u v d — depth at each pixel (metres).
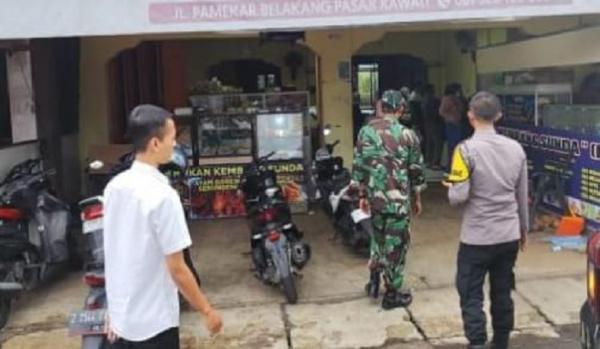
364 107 13.13
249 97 8.43
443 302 5.16
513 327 4.21
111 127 9.27
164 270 2.71
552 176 7.30
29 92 7.27
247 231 7.62
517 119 8.89
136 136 2.70
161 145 2.71
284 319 4.98
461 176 3.84
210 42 12.84
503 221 3.87
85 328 3.63
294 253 5.62
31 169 6.23
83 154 9.01
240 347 4.55
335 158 7.57
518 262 6.00
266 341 4.62
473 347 3.96
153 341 2.71
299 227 7.73
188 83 12.77
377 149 4.88
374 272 5.24
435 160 11.58
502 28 8.60
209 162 8.29
